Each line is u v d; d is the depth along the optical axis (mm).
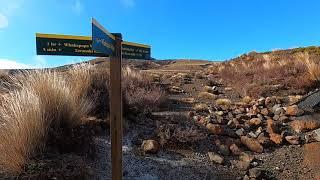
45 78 5445
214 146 6004
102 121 6043
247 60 18750
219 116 7457
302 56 14258
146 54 4535
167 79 13984
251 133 6504
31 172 3854
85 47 3494
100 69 8711
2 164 4004
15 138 4055
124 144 5715
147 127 6551
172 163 5281
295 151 5965
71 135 4875
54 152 4367
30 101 4578
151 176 4883
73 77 7297
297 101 8062
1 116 4621
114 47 3584
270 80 10773
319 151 5824
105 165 4812
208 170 5230
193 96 10547
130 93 8195
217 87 12117
